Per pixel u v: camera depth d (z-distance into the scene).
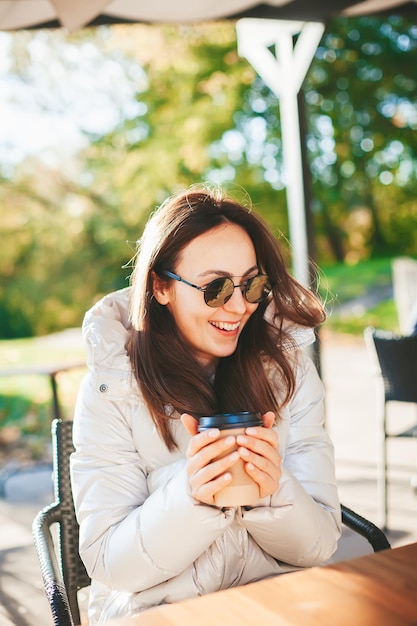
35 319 16.39
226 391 1.74
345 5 4.27
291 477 1.50
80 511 1.54
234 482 1.24
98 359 1.61
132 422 1.61
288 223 15.77
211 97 14.95
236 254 1.60
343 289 14.59
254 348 1.77
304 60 4.48
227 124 14.83
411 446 5.15
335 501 1.66
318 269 2.32
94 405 1.60
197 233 1.60
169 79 14.93
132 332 1.69
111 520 1.50
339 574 1.14
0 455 5.56
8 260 16.09
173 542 1.37
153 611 1.07
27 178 15.73
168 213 1.66
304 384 1.81
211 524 1.36
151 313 1.68
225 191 1.80
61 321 16.45
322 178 16.31
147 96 15.07
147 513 1.40
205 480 1.24
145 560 1.40
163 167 15.06
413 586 1.09
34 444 5.83
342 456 4.95
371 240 17.47
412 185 16.53
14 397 7.21
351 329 12.74
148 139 15.23
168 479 1.53
